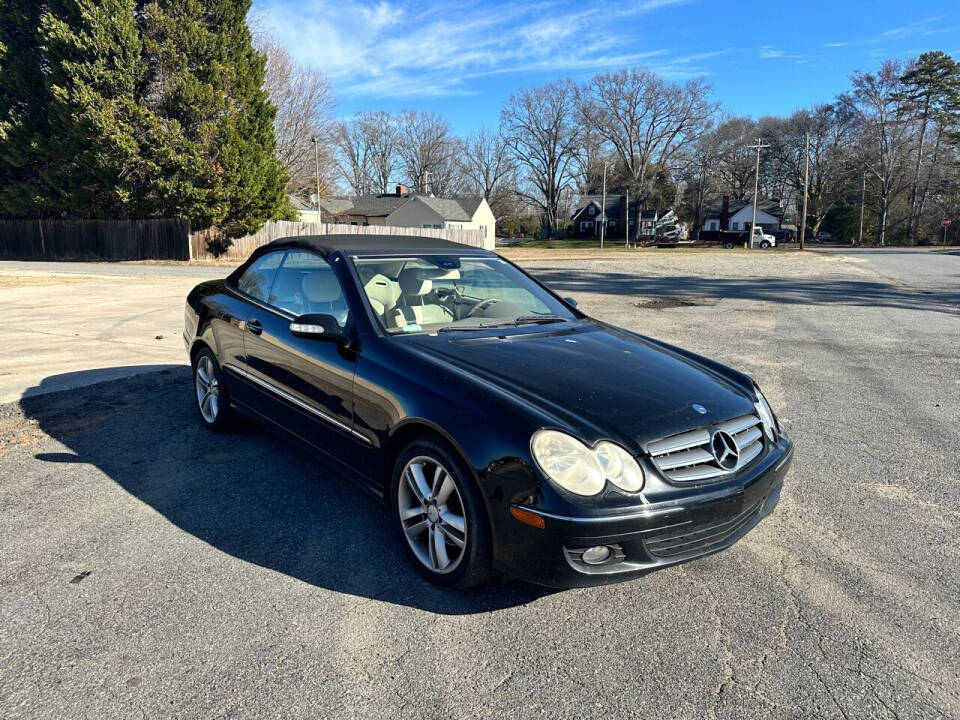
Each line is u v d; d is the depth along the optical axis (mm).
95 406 5422
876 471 4375
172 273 20344
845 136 71312
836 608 2775
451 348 3256
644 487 2514
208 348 4719
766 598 2852
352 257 3818
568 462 2479
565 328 3875
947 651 2488
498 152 85125
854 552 3273
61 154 25922
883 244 69812
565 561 2453
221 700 2150
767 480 2879
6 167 28094
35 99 26516
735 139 77812
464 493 2678
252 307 4293
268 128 28328
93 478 3961
